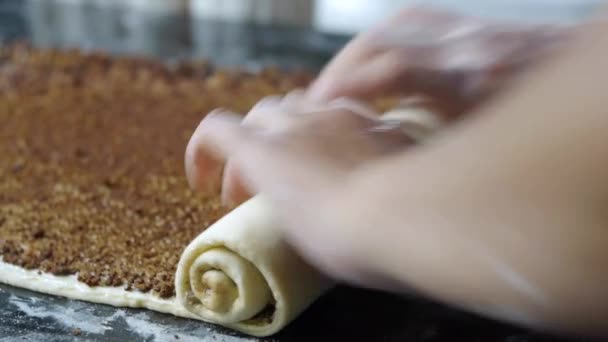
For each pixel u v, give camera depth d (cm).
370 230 37
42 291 53
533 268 34
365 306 52
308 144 43
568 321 34
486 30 61
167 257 55
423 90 62
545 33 60
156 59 92
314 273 50
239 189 51
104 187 64
